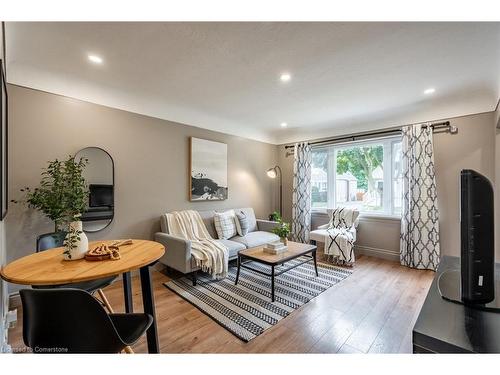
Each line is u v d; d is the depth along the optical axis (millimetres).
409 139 3367
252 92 2842
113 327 959
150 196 3168
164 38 1804
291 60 2109
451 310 775
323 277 2924
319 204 4680
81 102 2574
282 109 3439
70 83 2463
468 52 1949
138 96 2955
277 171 5230
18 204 2193
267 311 2105
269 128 4602
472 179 813
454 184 3117
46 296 890
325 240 3547
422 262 3213
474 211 809
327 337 1741
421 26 1636
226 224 3605
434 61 2102
